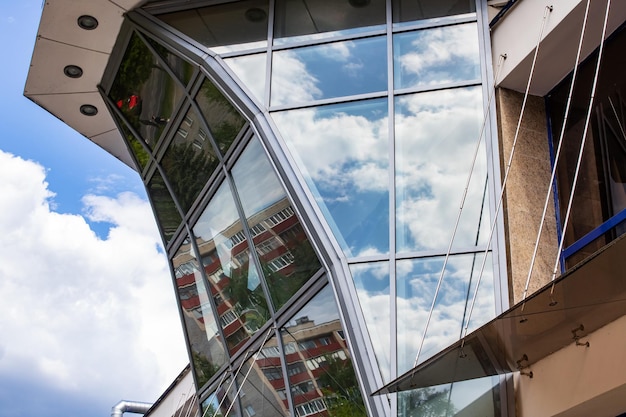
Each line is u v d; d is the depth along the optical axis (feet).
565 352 36.11
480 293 42.11
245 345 51.60
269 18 52.47
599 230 42.68
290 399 46.98
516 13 48.62
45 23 57.16
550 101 48.78
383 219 44.78
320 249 44.47
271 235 48.70
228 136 51.75
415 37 49.75
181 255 59.93
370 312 42.45
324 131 47.88
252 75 50.90
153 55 56.75
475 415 38.96
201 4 54.65
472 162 45.52
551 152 47.70
